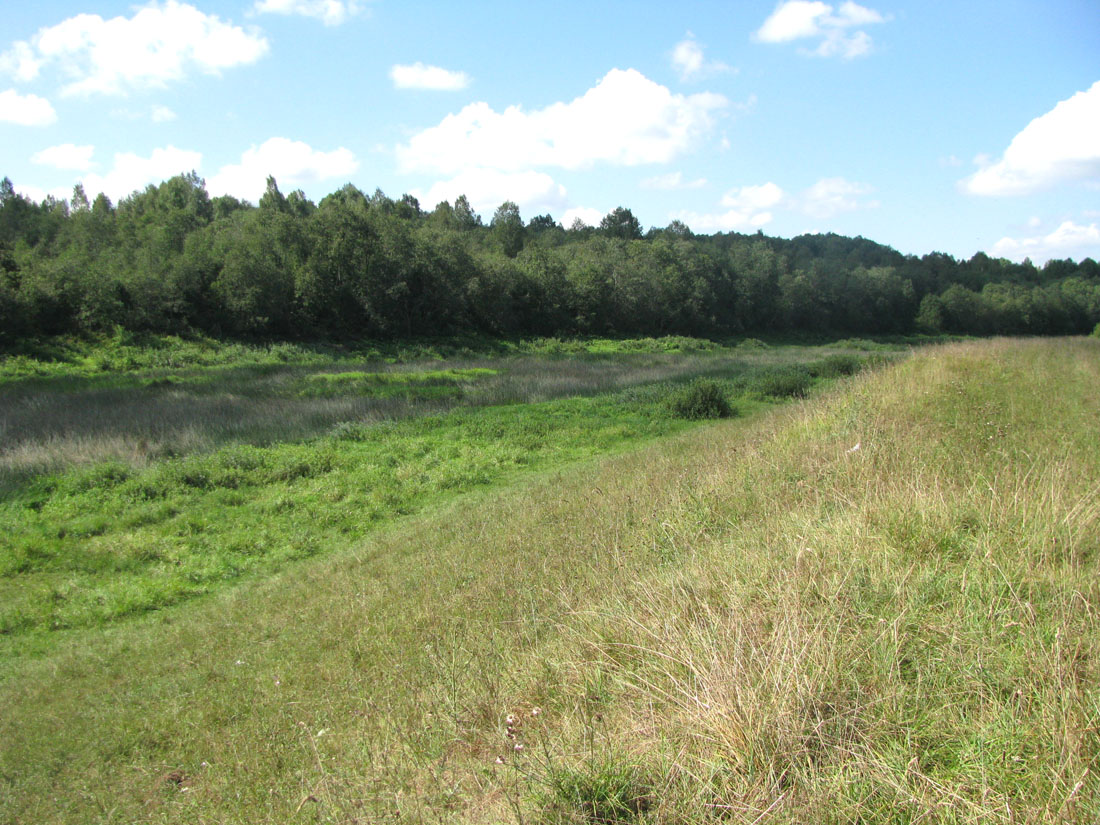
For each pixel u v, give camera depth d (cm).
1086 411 1087
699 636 417
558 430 1630
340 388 2230
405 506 1080
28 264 3225
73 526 953
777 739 322
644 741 352
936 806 279
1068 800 256
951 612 409
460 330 4641
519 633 539
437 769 381
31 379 2450
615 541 687
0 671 618
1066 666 334
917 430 926
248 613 700
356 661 557
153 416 1569
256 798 397
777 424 1249
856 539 514
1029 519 496
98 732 501
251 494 1129
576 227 10000
